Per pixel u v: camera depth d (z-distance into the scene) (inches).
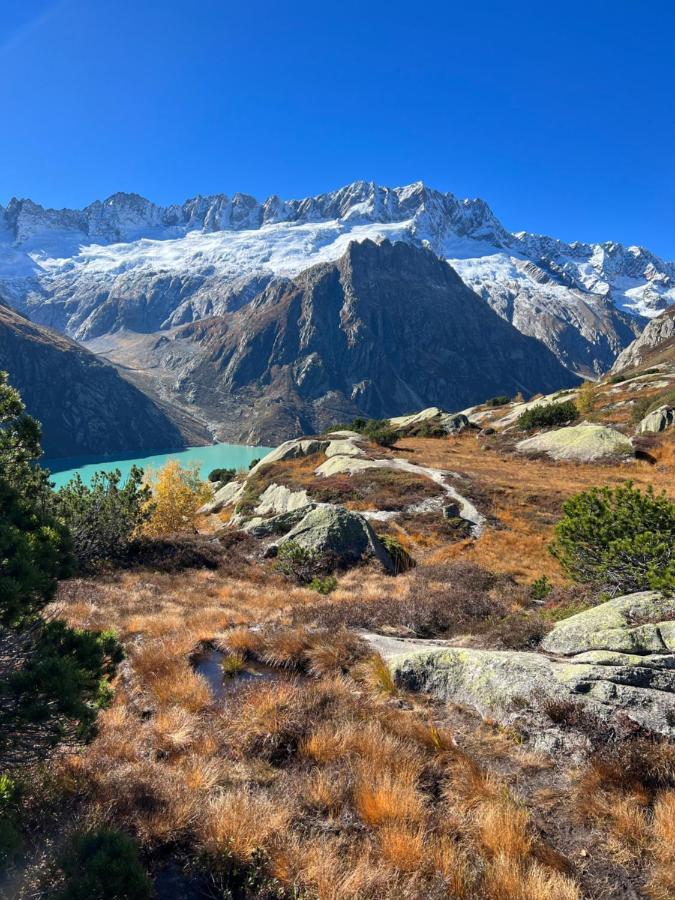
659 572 401.4
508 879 183.9
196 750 279.4
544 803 235.6
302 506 1189.1
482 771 257.3
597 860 203.3
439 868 193.8
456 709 319.3
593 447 1877.5
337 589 761.0
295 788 242.8
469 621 507.8
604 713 271.4
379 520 1304.1
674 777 232.4
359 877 184.1
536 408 2632.9
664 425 1995.6
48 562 250.8
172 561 913.5
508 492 1425.9
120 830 198.8
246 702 324.2
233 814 209.8
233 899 183.0
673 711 259.6
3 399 317.7
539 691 297.0
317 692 343.3
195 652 443.5
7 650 231.5
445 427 2913.4
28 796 214.1
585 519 496.4
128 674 394.3
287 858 194.1
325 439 2397.9
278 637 438.3
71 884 160.7
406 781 241.1
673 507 453.7
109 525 871.7
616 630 334.6
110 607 579.2
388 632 497.7
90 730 220.4
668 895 183.6
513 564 966.4
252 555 1048.8
